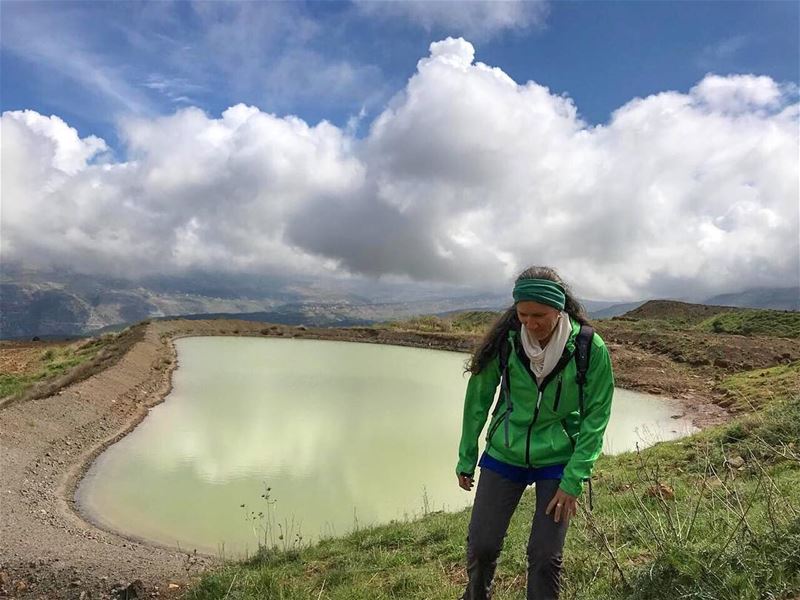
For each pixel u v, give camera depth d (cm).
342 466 1502
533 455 331
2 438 1418
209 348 4488
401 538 754
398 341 5338
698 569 391
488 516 341
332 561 700
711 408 2152
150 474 1415
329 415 2130
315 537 1027
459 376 3281
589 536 566
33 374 2588
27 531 945
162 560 842
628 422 2056
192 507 1197
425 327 5850
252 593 593
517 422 337
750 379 2398
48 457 1440
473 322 6247
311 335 5644
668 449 1117
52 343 4500
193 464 1505
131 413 2028
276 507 1201
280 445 1703
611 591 426
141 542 1003
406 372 3409
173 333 5281
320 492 1300
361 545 754
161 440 1734
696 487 724
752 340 3481
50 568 750
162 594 674
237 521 1120
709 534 460
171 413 2109
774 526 409
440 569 607
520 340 335
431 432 1892
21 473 1284
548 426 335
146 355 3212
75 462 1466
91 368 2594
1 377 2445
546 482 331
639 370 3138
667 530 480
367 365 3725
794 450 828
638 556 503
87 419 1797
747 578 367
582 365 320
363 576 615
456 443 1758
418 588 555
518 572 545
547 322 320
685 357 3331
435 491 1313
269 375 3147
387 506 1211
